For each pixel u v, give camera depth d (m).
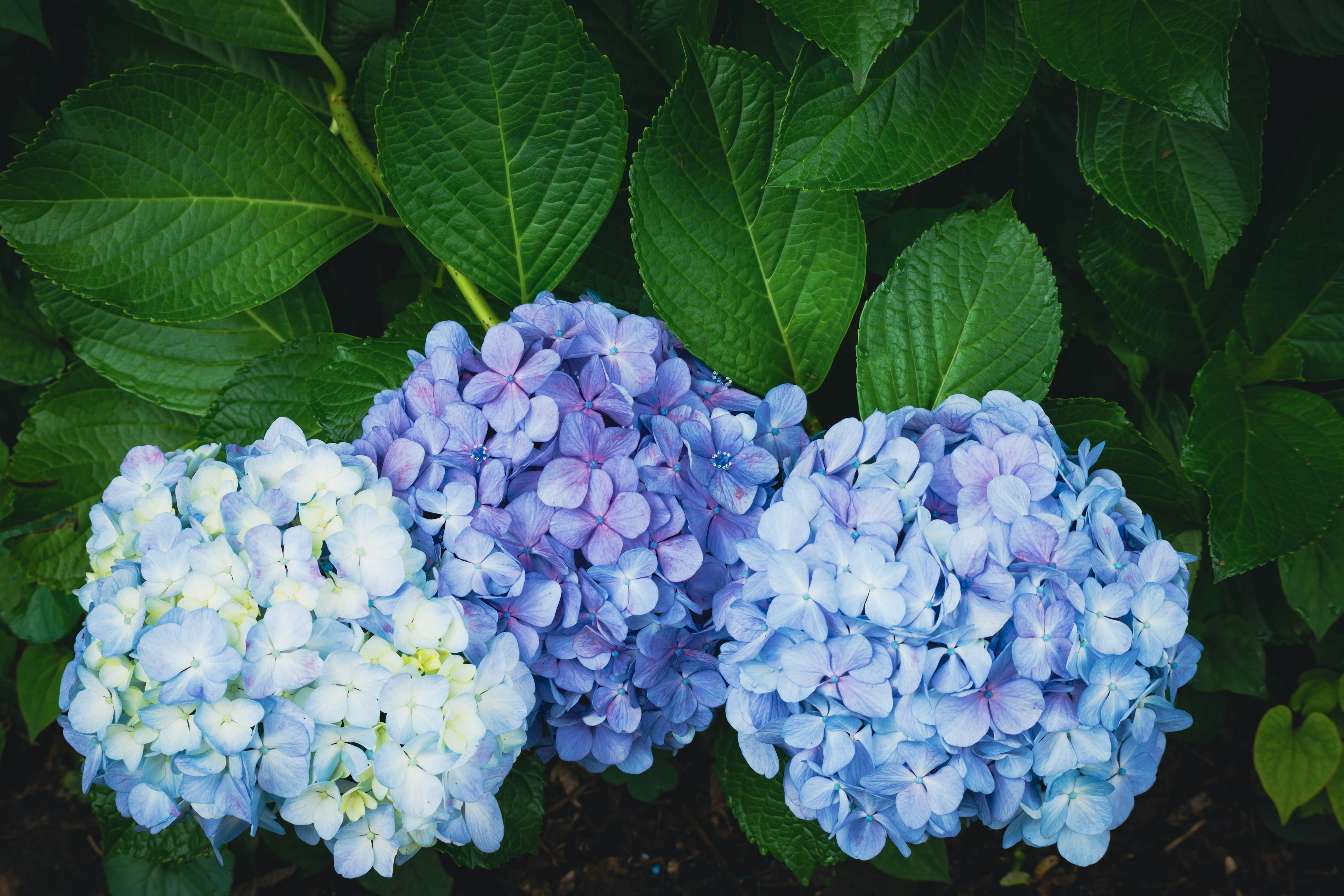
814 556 0.68
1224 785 1.13
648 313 0.86
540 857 1.11
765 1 0.71
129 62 0.89
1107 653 0.66
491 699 0.67
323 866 1.05
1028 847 1.11
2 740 1.15
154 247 0.80
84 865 1.13
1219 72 0.70
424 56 0.76
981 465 0.69
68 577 0.92
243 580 0.67
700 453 0.70
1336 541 0.89
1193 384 0.83
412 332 0.83
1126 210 0.77
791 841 0.80
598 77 0.77
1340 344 0.84
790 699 0.68
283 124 0.81
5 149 0.96
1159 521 0.80
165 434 0.93
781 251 0.78
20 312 0.97
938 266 0.77
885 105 0.74
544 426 0.69
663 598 0.70
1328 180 0.81
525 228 0.79
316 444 0.69
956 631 0.66
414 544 0.69
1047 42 0.72
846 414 0.91
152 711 0.66
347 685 0.66
